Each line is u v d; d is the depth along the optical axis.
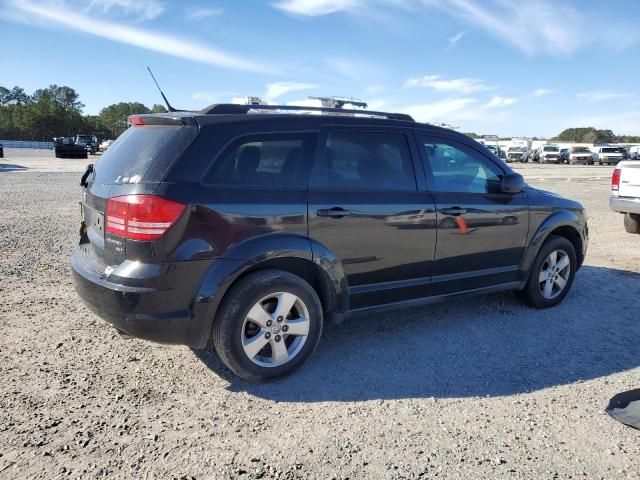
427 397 3.42
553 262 5.17
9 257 6.61
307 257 3.58
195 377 3.62
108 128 143.12
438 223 4.22
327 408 3.26
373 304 4.04
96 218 3.53
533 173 30.44
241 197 3.36
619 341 4.40
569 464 2.73
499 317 4.92
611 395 3.48
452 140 4.53
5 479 2.50
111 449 2.77
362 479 2.58
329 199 3.70
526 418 3.18
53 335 4.23
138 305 3.13
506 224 4.68
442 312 5.04
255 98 5.51
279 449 2.81
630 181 9.16
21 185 16.41
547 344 4.32
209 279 3.25
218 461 2.70
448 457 2.77
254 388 3.49
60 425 2.97
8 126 125.62
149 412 3.15
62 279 5.76
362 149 3.98
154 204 3.10
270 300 3.57
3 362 3.72
